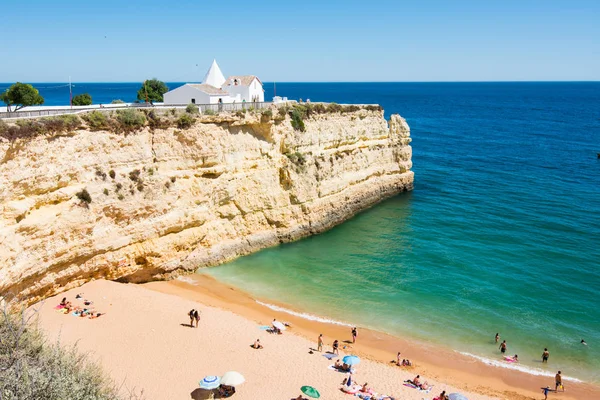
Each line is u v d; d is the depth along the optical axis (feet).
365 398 83.76
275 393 83.25
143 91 201.77
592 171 259.19
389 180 218.38
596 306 120.06
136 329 99.45
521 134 401.90
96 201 111.24
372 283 132.77
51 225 101.65
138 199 119.75
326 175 177.27
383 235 170.30
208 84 188.55
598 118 544.62
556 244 157.79
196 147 132.26
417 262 146.10
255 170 151.53
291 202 163.84
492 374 95.50
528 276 135.64
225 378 80.43
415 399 85.61
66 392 51.90
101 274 118.21
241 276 135.85
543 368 97.60
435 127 447.01
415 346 104.42
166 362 89.10
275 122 156.46
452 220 184.14
